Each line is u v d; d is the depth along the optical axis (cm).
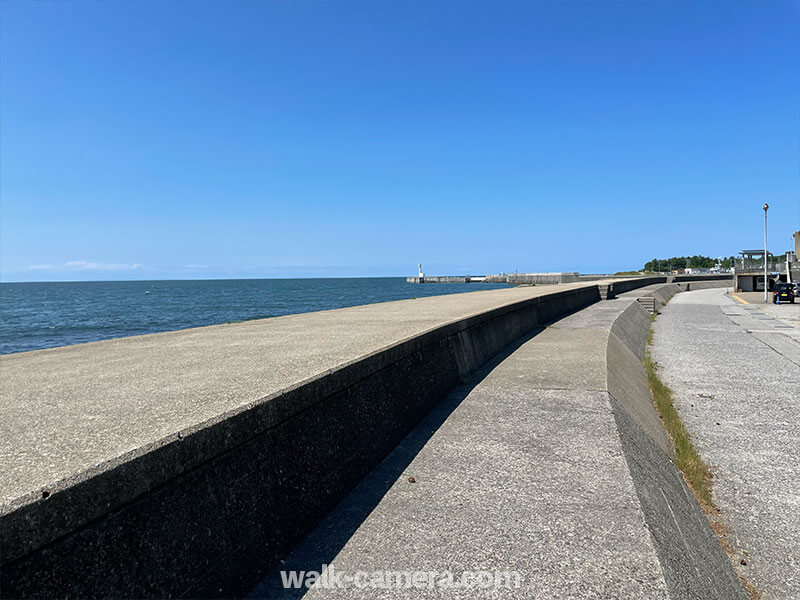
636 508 340
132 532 192
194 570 217
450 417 538
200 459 229
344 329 802
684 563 307
